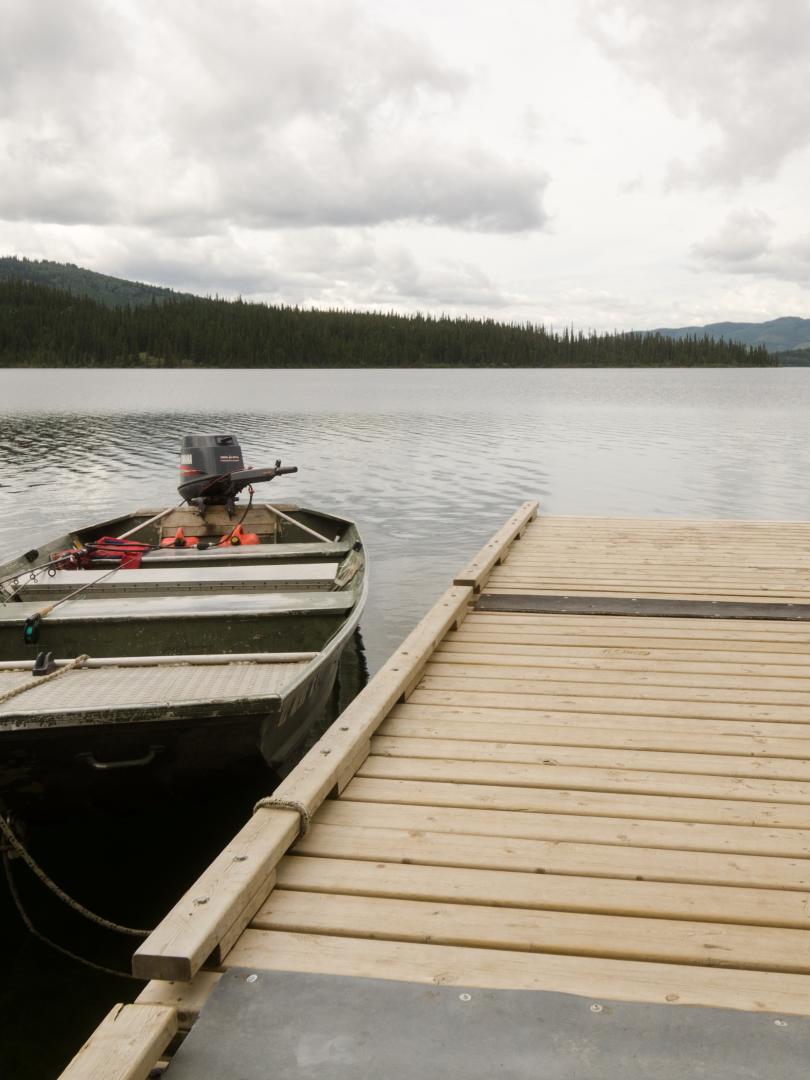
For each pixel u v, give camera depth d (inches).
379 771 132.3
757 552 313.7
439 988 79.3
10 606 208.5
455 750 140.6
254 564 279.7
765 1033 72.9
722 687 171.5
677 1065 69.1
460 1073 68.3
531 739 144.9
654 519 393.7
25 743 132.4
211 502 357.7
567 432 1159.0
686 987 81.7
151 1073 69.7
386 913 94.3
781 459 860.0
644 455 895.1
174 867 160.4
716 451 930.7
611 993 80.7
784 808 120.3
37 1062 119.5
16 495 623.5
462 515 562.9
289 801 108.7
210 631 203.8
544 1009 76.2
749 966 85.2
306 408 1678.2
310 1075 68.3
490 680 176.1
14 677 165.5
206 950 80.7
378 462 831.1
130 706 131.4
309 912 94.3
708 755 138.6
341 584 239.8
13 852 145.0
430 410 1626.5
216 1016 75.3
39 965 140.9
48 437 1067.9
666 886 100.2
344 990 79.1
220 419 1371.8
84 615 198.2
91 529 339.3
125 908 153.6
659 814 118.4
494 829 114.0
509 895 97.8
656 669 182.9
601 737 145.8
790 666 184.9
